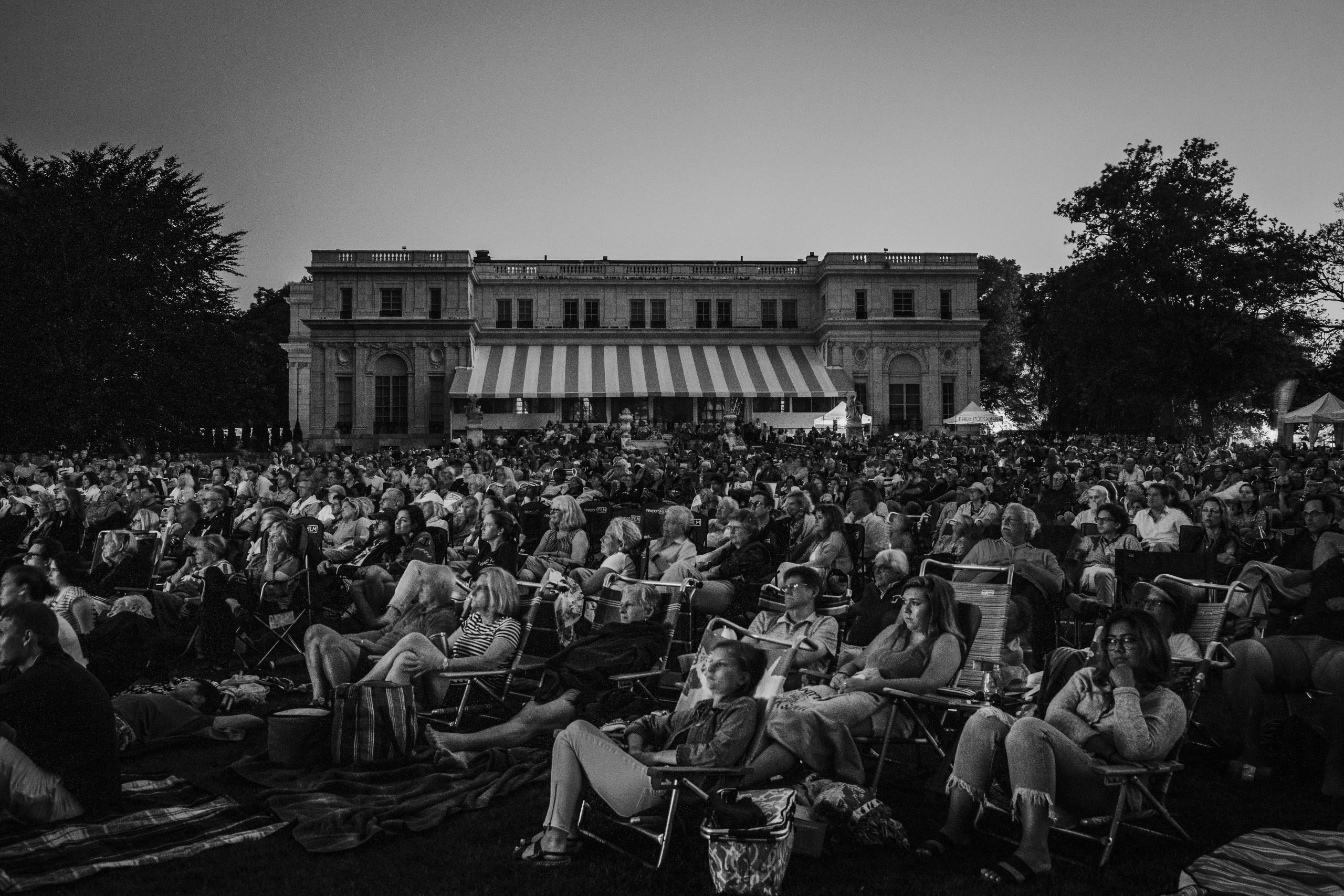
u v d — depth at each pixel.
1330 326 60.31
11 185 55.84
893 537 12.45
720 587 10.83
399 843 6.32
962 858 6.15
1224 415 71.00
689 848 6.24
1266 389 62.31
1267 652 7.61
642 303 72.00
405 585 9.81
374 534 14.05
